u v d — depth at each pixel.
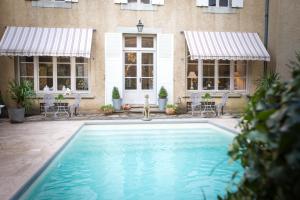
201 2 15.91
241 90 16.66
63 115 14.83
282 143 1.31
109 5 15.45
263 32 16.52
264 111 1.65
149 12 15.68
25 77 15.30
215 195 6.12
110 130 12.36
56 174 7.36
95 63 15.49
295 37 12.91
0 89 14.82
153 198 5.96
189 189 6.47
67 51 13.98
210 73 16.45
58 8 15.12
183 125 13.26
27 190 5.45
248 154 1.92
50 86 15.50
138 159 8.71
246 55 15.13
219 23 16.16
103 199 5.85
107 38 15.48
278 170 1.35
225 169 7.82
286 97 1.61
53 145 8.59
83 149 9.74
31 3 14.92
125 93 16.12
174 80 15.98
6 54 13.66
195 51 14.82
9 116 13.30
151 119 13.70
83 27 15.31
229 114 15.27
